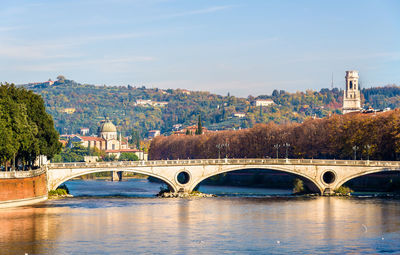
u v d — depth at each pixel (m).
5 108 179.38
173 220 162.50
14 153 179.88
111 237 137.00
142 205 196.25
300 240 135.38
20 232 141.50
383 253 123.56
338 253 123.12
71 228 147.50
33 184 189.25
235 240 134.88
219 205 198.38
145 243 130.75
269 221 162.12
